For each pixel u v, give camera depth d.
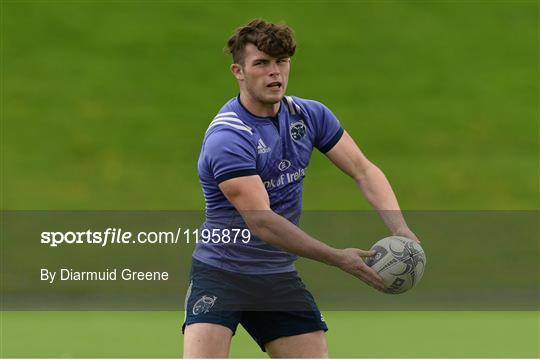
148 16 76.62
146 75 71.00
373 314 38.38
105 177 60.22
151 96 68.88
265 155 17.92
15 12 76.25
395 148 63.72
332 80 70.25
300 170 18.56
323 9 76.81
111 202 57.28
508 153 63.25
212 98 69.00
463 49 73.50
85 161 62.06
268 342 18.58
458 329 34.12
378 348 29.70
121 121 66.19
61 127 65.44
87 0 78.00
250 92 17.69
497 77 70.81
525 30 75.38
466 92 69.38
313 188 57.53
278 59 17.52
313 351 18.38
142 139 64.44
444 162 62.22
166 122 66.31
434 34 74.75
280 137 18.09
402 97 68.75
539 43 74.25
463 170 61.09
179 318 37.47
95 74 70.88
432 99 68.56
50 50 73.12
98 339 31.84
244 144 17.66
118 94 69.00
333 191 57.22
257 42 17.38
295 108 18.47
